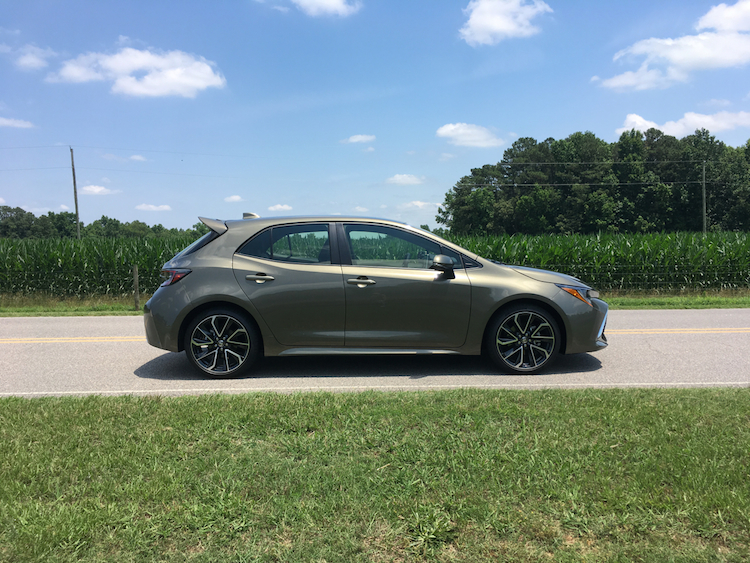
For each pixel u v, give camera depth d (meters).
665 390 4.23
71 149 56.94
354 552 2.09
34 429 3.36
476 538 2.17
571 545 2.12
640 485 2.55
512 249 17.09
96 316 11.25
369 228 5.52
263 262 5.40
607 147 98.38
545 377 5.34
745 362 6.02
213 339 5.41
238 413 3.60
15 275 14.90
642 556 2.04
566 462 2.80
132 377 5.51
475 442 3.08
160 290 5.47
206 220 5.64
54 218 106.19
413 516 2.31
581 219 83.00
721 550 2.07
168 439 3.16
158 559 2.04
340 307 5.30
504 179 96.50
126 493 2.50
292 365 5.93
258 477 2.68
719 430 3.25
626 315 10.45
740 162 80.44
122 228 116.75
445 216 98.75
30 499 2.47
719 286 15.25
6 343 7.65
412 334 5.35
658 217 80.88
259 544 2.13
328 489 2.55
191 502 2.44
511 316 5.39
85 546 2.11
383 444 3.08
